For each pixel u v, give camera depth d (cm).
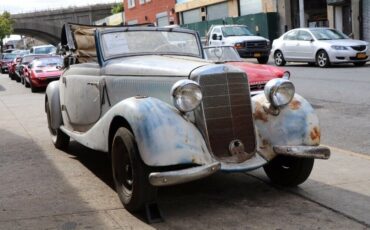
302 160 555
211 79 505
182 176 457
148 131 464
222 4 3722
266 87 538
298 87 1494
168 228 473
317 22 3117
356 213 497
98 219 500
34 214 522
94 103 649
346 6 2809
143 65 571
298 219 486
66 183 631
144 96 517
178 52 665
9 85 2488
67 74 745
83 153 799
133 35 657
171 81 527
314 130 538
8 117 1276
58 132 808
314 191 568
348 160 693
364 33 2697
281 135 531
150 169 479
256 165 512
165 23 4525
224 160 505
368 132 864
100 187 609
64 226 486
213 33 2506
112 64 612
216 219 493
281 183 591
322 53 2052
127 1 5269
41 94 1891
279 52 2295
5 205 554
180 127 473
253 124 528
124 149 506
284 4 3155
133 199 493
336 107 1124
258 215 500
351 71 1844
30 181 647
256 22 3297
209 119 502
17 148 860
